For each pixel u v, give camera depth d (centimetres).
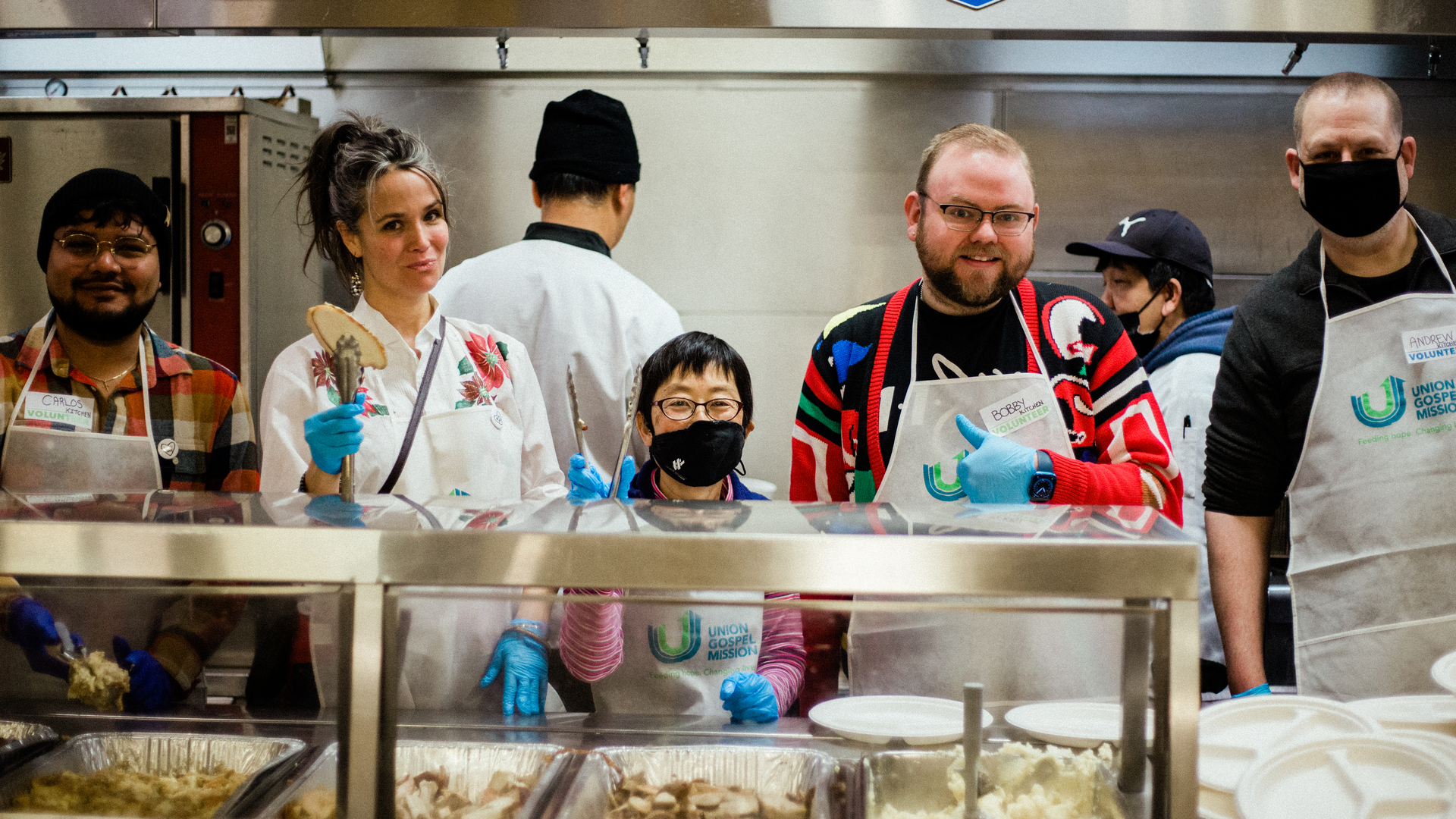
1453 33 211
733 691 97
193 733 93
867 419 146
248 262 217
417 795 93
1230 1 210
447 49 245
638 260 255
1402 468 140
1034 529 91
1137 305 219
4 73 251
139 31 217
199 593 91
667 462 130
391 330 146
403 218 140
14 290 221
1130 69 245
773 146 252
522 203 253
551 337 191
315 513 97
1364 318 142
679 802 95
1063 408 140
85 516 93
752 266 254
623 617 97
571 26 211
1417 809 87
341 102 252
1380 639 142
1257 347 150
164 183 217
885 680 94
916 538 86
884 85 250
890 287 254
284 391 143
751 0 210
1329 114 136
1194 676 85
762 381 256
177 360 150
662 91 251
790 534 87
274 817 90
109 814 90
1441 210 250
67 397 143
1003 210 131
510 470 152
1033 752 90
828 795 92
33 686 93
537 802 89
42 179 219
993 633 91
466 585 88
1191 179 251
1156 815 86
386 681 90
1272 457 150
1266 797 90
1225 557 151
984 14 210
